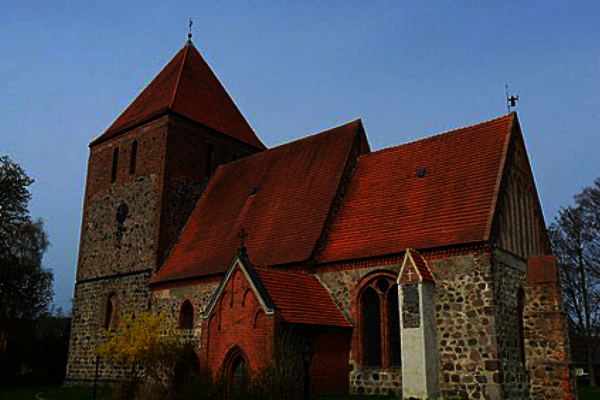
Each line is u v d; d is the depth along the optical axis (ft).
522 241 79.97
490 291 67.62
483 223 71.51
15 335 164.25
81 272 123.03
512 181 80.28
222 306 74.95
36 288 159.12
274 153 113.09
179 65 134.51
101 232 121.90
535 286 78.28
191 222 114.21
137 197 116.88
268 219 97.35
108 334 95.96
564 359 73.87
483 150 82.07
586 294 144.87
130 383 83.10
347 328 78.02
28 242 172.04
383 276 77.36
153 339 88.17
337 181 93.40
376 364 76.43
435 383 68.03
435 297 71.51
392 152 94.07
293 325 69.92
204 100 130.72
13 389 124.36
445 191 80.28
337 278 81.92
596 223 141.18
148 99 131.34
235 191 112.06
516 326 73.31
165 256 109.19
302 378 64.54
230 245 98.12
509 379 68.03
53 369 163.84
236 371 71.92
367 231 83.56
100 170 128.36
